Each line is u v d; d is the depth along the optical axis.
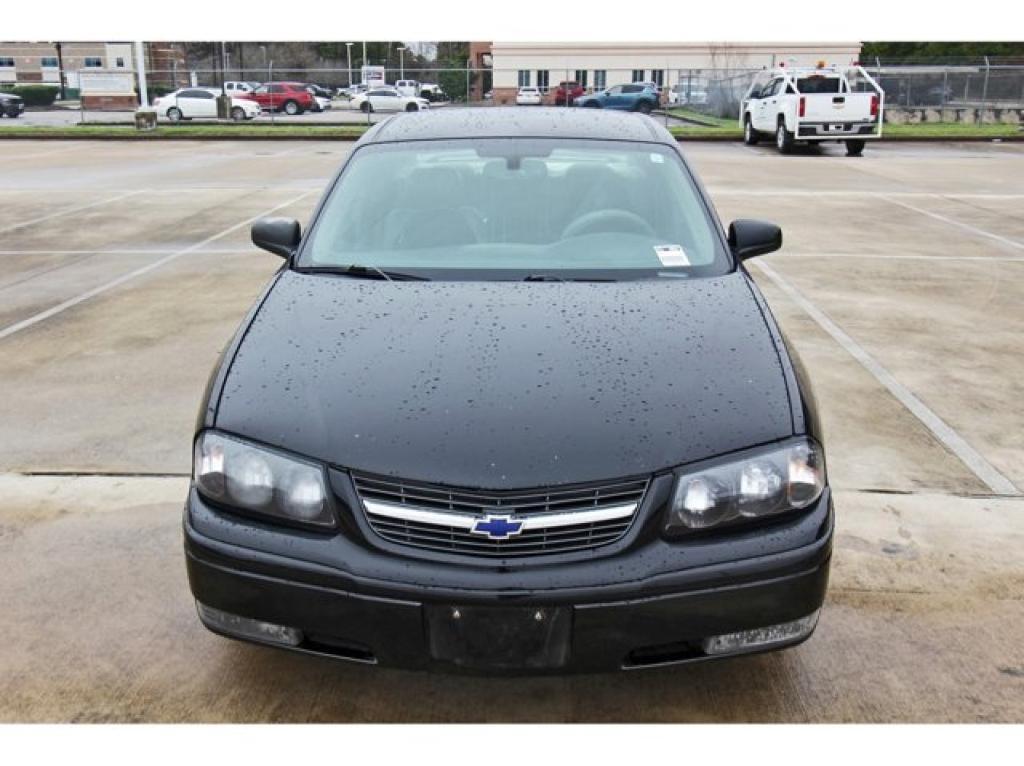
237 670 2.78
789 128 21.33
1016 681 2.75
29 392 5.18
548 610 2.22
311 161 19.25
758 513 2.37
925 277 8.20
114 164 18.81
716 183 15.20
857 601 3.15
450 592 2.21
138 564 3.38
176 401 5.03
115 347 6.02
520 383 2.53
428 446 2.33
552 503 2.27
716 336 2.80
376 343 2.73
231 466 2.43
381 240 3.45
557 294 3.06
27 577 3.29
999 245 9.80
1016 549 3.51
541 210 3.57
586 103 39.41
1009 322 6.72
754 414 2.47
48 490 3.97
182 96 34.78
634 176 3.74
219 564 2.38
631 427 2.39
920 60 46.12
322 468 2.35
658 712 2.60
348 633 2.30
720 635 2.32
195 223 11.09
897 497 3.93
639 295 3.07
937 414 4.90
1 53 68.50
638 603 2.24
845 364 5.70
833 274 8.30
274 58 79.69
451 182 3.70
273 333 2.84
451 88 42.62
